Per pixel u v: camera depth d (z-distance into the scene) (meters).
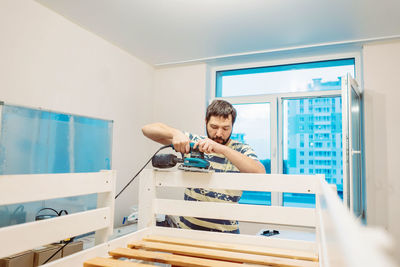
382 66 2.47
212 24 2.25
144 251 0.87
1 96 1.74
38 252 1.30
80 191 0.90
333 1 1.90
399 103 2.38
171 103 3.25
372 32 2.33
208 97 3.17
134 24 2.27
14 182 0.72
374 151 2.41
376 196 2.36
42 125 1.74
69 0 1.93
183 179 1.09
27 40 1.90
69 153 1.91
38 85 1.96
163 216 1.77
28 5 1.90
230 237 0.98
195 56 2.95
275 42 2.58
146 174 1.12
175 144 1.11
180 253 0.89
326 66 2.87
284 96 2.86
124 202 2.77
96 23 2.25
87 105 2.36
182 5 1.98
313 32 2.36
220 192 1.35
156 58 3.02
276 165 2.82
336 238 0.22
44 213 1.73
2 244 0.65
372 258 0.12
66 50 2.18
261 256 0.85
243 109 3.06
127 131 2.84
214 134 1.40
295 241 0.92
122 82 2.78
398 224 2.28
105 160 2.22
